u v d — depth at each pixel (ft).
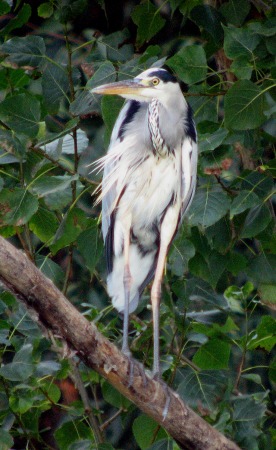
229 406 25.90
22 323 25.85
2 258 18.51
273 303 27.09
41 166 25.05
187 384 25.85
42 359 33.53
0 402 26.94
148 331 27.89
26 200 24.40
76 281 34.19
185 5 29.45
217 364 27.22
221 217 25.86
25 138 24.79
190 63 26.00
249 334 27.27
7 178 26.61
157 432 26.96
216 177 25.93
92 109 26.73
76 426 28.12
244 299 27.20
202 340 27.02
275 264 26.81
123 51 28.35
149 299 29.27
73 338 19.70
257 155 26.84
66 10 26.40
